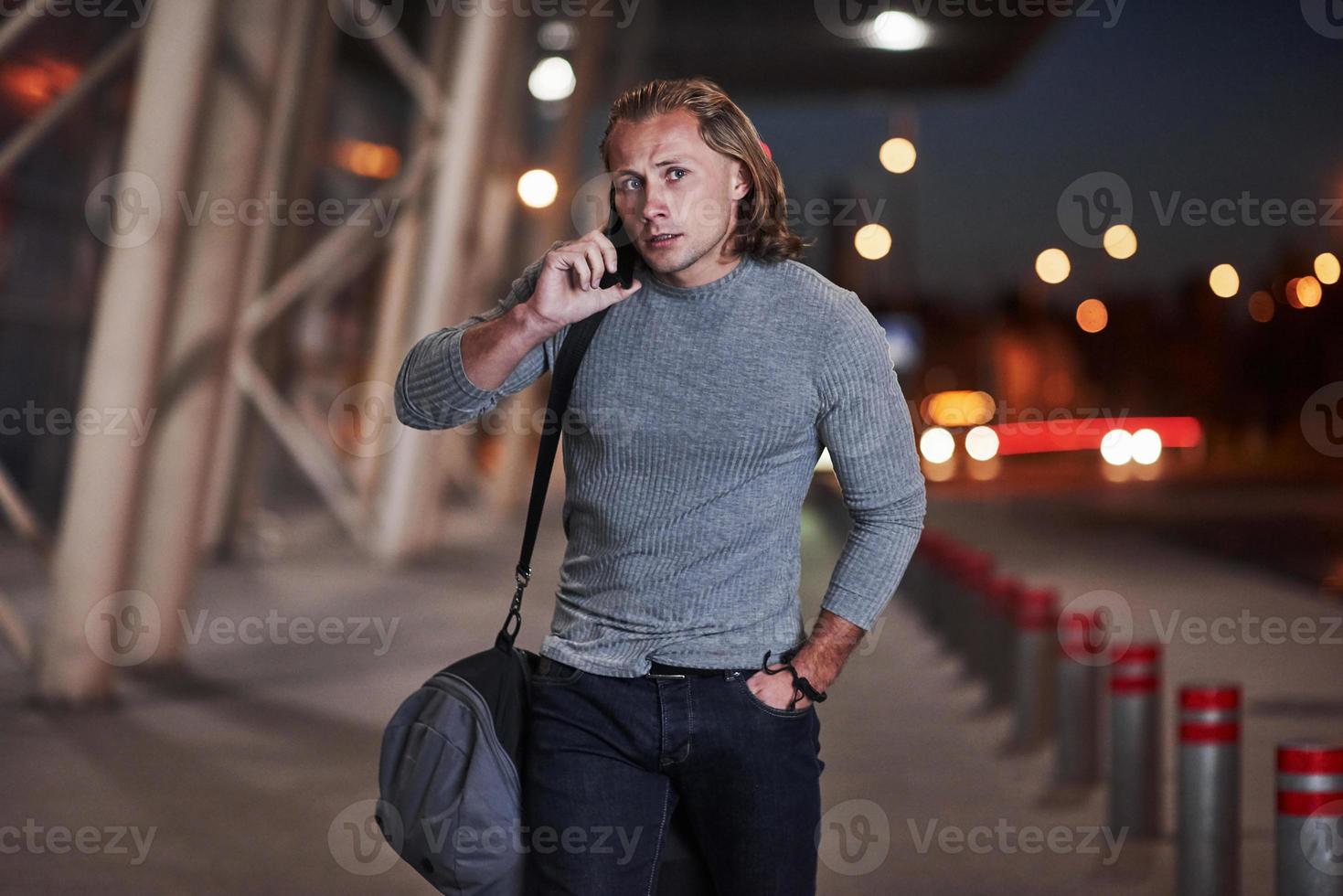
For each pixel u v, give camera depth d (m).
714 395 2.99
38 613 12.63
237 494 18.97
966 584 11.06
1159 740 6.47
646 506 3.03
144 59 8.92
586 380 3.06
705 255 3.00
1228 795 5.19
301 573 17.39
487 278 24.80
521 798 3.12
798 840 3.06
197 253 10.41
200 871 5.70
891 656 11.74
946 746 8.38
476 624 13.48
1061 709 7.51
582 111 25.12
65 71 19.11
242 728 8.49
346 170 28.20
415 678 10.35
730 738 2.99
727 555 3.03
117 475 9.02
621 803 3.02
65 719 8.63
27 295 19.36
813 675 3.04
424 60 27.75
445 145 16.67
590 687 3.03
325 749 8.01
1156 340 89.31
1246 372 72.00
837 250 40.12
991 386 81.81
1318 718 8.94
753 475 3.03
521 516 26.75
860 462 3.04
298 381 24.41
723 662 3.00
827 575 17.16
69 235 20.08
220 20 9.06
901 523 3.09
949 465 50.91
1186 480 45.78
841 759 8.03
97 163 20.33
